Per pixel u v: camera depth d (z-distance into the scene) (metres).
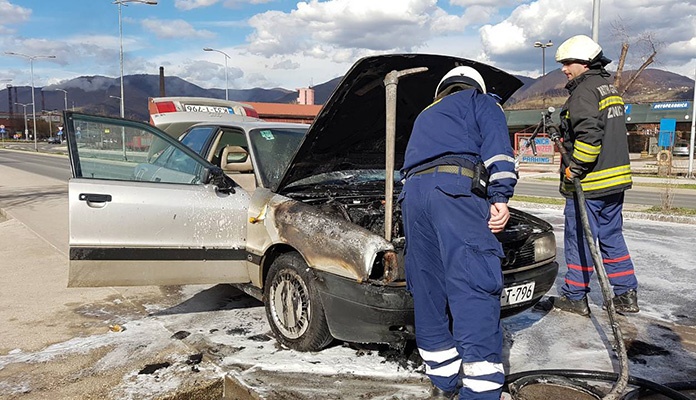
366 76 3.53
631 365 3.38
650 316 4.23
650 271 5.58
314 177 4.39
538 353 3.57
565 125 4.24
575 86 4.04
